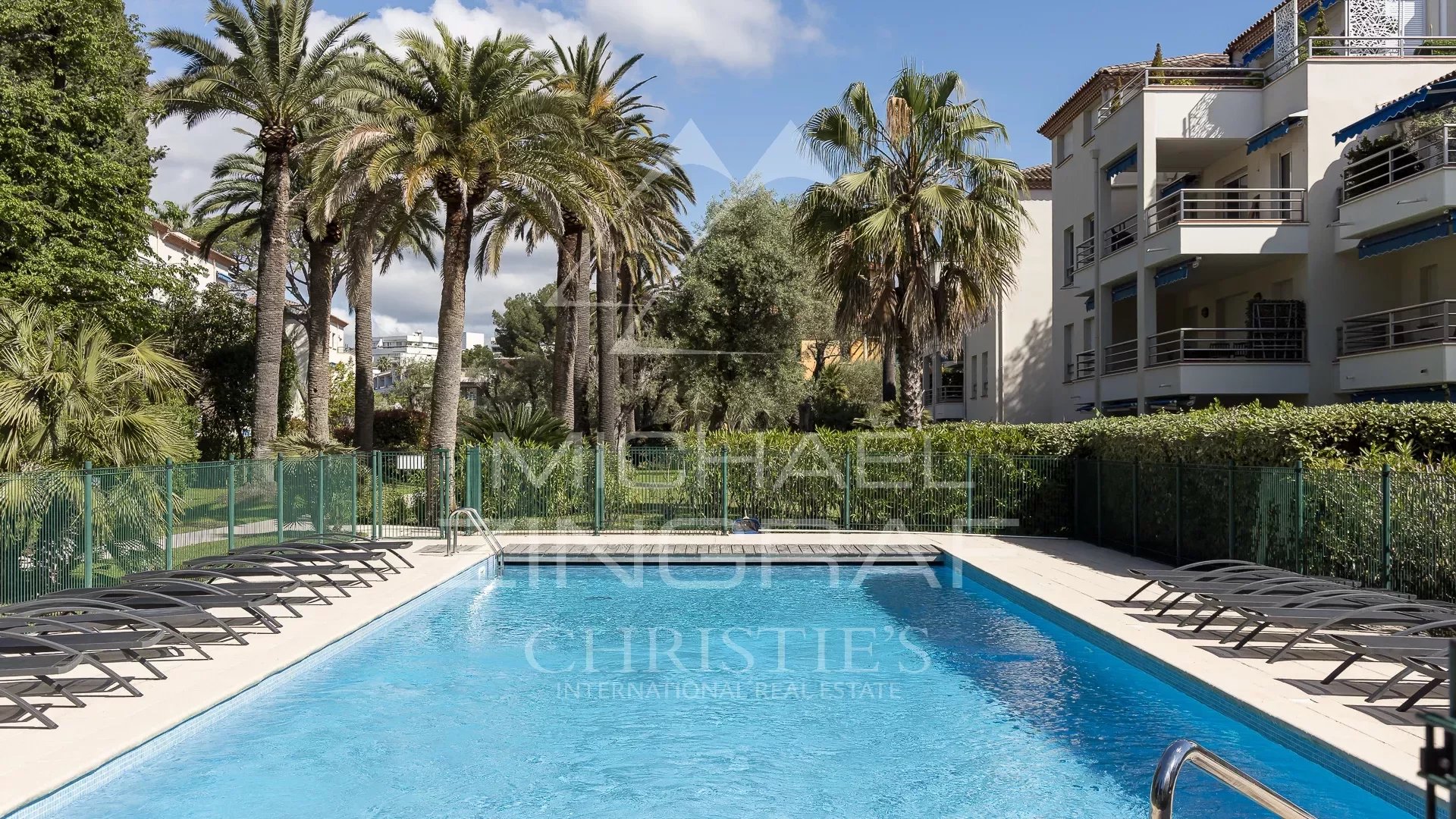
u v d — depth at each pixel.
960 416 37.97
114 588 9.00
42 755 5.86
